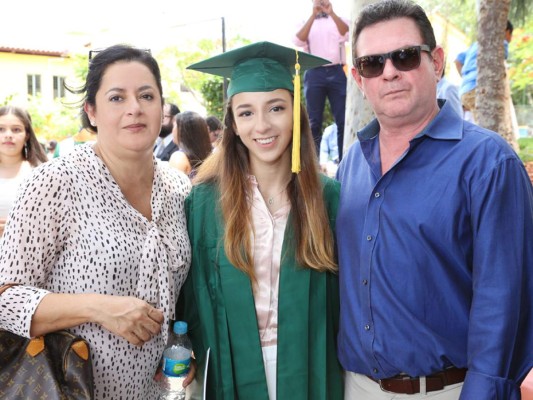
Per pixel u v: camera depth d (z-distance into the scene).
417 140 1.96
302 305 2.27
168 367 2.16
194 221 2.39
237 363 2.26
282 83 2.36
